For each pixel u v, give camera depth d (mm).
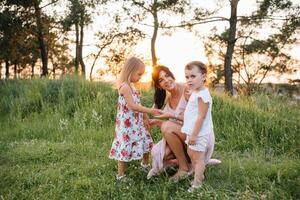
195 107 5262
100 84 13047
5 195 5402
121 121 5820
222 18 25812
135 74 5801
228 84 26391
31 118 11102
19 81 15188
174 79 5887
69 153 7406
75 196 5254
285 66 31375
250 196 4953
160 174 5781
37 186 5762
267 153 7148
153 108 5848
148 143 6047
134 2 25625
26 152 7418
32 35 29734
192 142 5156
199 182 5227
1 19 24969
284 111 9273
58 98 12133
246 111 9039
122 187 5434
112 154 5859
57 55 38312
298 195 4965
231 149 7426
